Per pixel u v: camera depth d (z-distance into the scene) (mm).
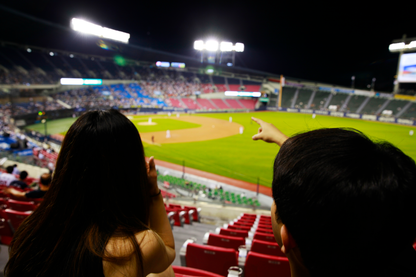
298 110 63250
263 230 5801
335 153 618
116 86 62656
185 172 18922
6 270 1174
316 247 625
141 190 1229
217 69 79750
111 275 940
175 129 36656
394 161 607
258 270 3154
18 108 39219
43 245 1077
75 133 1150
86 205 1069
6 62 48219
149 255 1017
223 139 30250
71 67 58500
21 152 22609
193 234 6848
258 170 19391
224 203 12633
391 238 578
